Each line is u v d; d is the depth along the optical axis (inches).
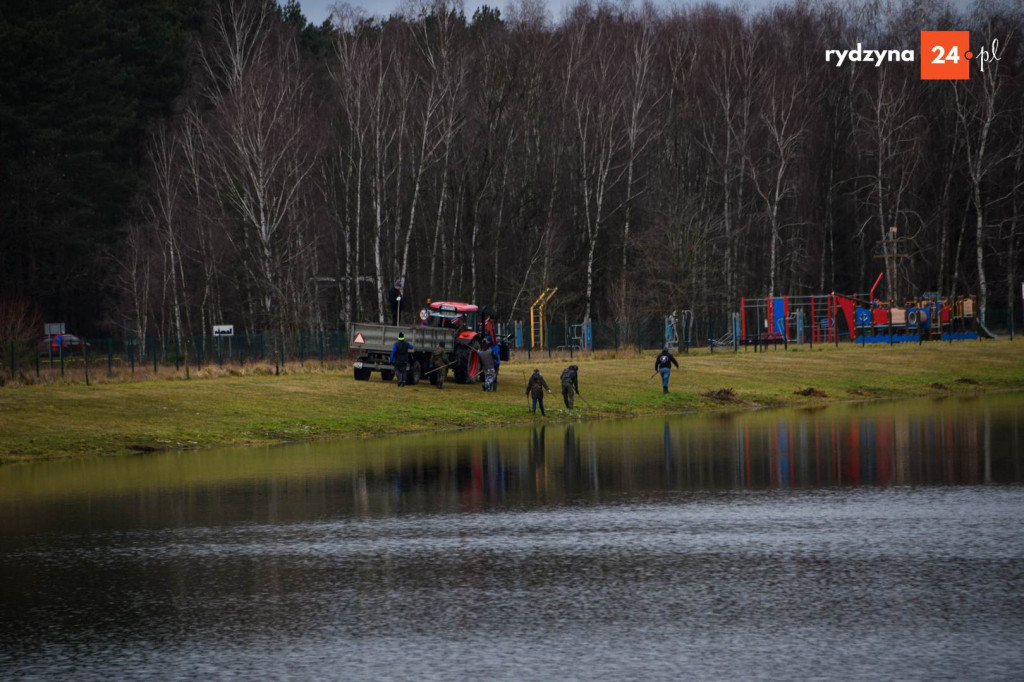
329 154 7844.5
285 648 1058.1
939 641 1044.5
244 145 6525.6
